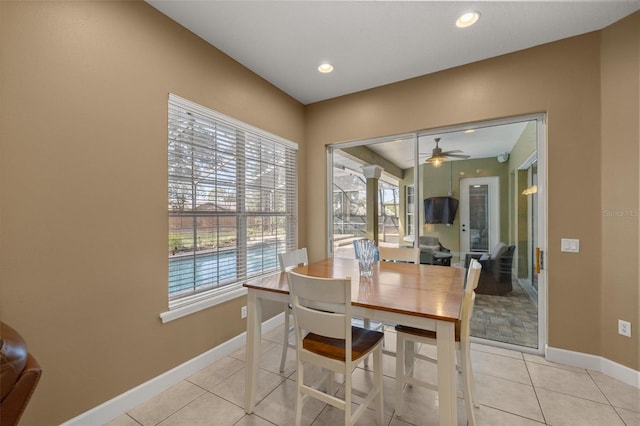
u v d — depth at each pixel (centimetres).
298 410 157
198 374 223
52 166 150
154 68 199
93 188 167
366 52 253
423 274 212
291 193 347
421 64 272
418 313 133
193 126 229
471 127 279
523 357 245
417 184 308
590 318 224
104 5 172
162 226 204
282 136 326
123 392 180
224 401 191
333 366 145
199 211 234
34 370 95
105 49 172
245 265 278
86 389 163
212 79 242
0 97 133
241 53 255
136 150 188
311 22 214
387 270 225
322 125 354
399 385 174
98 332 169
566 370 224
